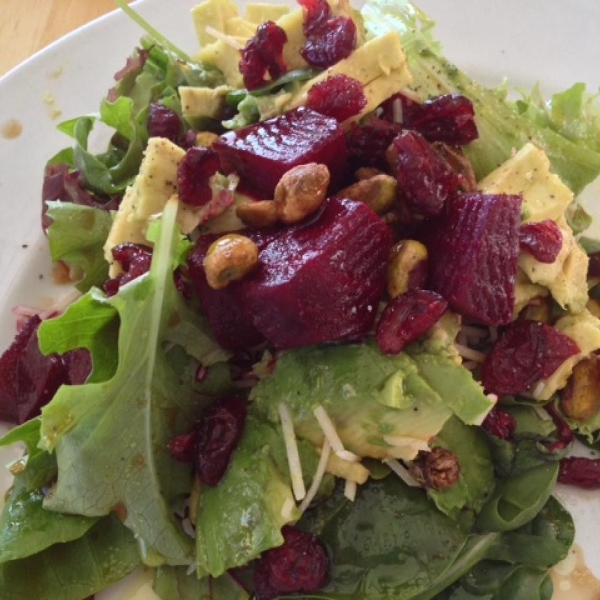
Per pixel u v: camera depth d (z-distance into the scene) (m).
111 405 0.20
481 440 0.22
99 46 0.29
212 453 0.20
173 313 0.21
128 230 0.22
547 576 0.21
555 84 0.29
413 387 0.20
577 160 0.26
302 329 0.19
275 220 0.20
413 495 0.21
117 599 0.21
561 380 0.22
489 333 0.23
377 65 0.23
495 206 0.20
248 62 0.24
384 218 0.22
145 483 0.21
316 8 0.24
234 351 0.22
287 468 0.20
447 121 0.24
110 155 0.28
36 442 0.21
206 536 0.20
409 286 0.20
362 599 0.20
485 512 0.21
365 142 0.23
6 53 0.32
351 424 0.20
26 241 0.27
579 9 0.29
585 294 0.23
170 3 0.30
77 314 0.20
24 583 0.20
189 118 0.25
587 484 0.22
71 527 0.21
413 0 0.30
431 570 0.20
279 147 0.21
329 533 0.21
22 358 0.24
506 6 0.29
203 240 0.21
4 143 0.28
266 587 0.20
